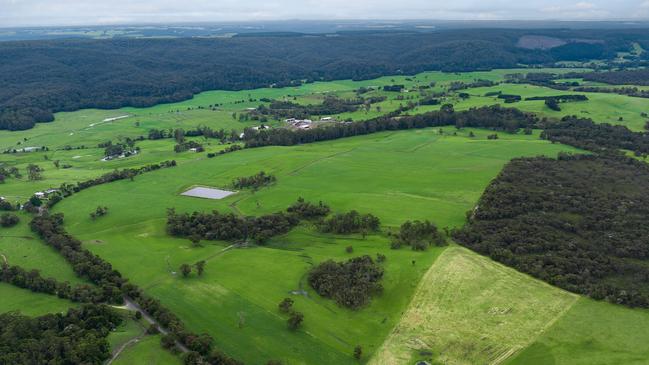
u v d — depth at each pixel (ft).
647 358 289.94
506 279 377.30
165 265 437.17
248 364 303.27
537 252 414.21
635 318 325.62
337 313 352.90
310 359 306.55
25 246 482.69
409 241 447.83
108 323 337.52
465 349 305.73
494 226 458.91
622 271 382.22
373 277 384.47
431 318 337.52
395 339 319.88
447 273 387.14
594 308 337.52
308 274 405.39
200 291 389.19
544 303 345.92
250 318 350.43
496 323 327.47
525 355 297.33
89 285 397.39
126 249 472.85
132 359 302.04
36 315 355.36
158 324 345.10
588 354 295.07
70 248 460.14
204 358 301.84
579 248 416.05
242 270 419.74
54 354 299.17
